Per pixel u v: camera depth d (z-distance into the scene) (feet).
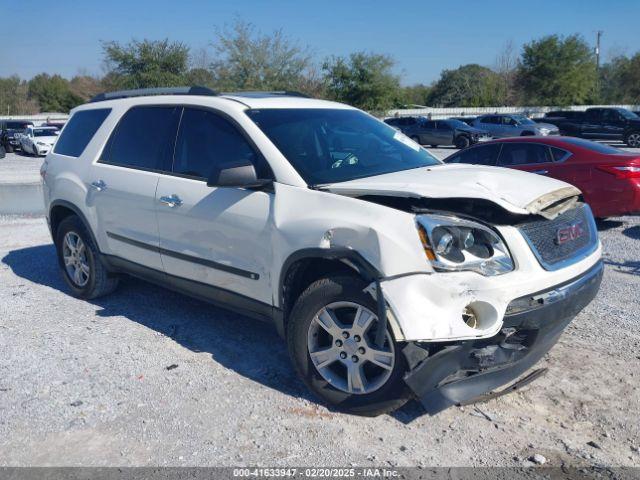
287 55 125.59
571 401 12.67
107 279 19.16
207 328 17.01
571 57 167.32
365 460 10.84
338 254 11.69
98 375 14.20
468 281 10.90
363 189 12.16
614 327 16.57
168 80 126.82
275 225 12.93
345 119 16.10
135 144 17.08
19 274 22.85
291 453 11.07
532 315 11.49
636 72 192.54
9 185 54.75
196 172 15.08
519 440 11.38
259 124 14.32
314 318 12.34
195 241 14.85
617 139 94.48
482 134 101.35
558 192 12.79
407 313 10.74
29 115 195.21
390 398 11.74
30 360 15.05
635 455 10.90
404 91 158.81
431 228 11.00
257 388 13.48
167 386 13.62
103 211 17.62
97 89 163.22
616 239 28.22
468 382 11.94
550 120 103.19
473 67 220.84
